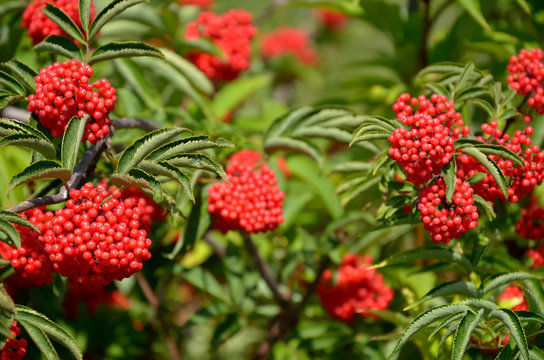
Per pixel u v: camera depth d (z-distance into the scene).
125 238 2.04
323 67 8.45
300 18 8.88
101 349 4.14
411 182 2.44
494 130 2.36
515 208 3.23
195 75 3.69
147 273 4.08
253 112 6.59
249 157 3.61
